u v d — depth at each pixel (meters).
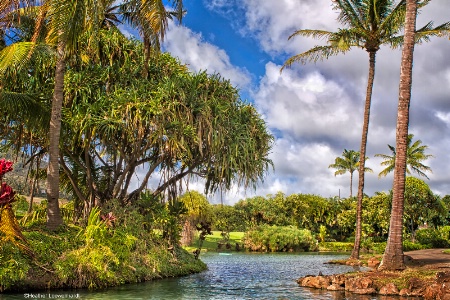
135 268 16.19
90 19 16.38
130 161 21.44
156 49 19.86
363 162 29.75
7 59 14.03
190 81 21.84
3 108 16.86
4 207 12.45
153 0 17.36
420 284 13.91
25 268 12.53
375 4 26.48
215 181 23.94
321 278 15.93
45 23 17.77
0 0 15.26
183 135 20.47
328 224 72.56
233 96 23.64
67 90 19.58
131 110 19.64
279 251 52.00
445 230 54.06
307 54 28.20
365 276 15.85
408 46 18.42
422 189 52.34
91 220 15.30
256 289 14.97
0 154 22.31
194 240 48.62
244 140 22.86
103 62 21.84
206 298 12.64
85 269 13.87
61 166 23.39
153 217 20.47
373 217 61.00
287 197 71.19
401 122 18.25
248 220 67.88
